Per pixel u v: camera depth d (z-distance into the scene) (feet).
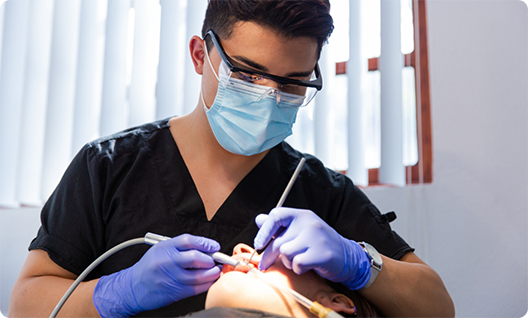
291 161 4.24
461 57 6.52
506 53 6.36
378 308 3.49
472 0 6.55
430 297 3.44
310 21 3.19
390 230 3.99
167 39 7.23
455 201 6.28
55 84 7.36
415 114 6.60
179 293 3.01
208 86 3.66
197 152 3.88
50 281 3.33
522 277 5.91
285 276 3.11
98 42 7.48
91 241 3.59
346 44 6.87
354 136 6.61
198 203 3.72
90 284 3.29
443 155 6.42
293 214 3.10
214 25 3.47
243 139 3.59
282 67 3.31
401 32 6.63
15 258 7.27
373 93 6.82
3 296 7.17
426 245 6.27
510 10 6.41
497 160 6.21
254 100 3.45
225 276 2.98
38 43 7.51
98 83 7.43
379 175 6.55
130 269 3.14
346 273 3.04
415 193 6.40
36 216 7.32
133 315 3.27
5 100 7.48
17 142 7.37
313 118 6.72
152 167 3.83
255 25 3.22
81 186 3.68
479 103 6.38
